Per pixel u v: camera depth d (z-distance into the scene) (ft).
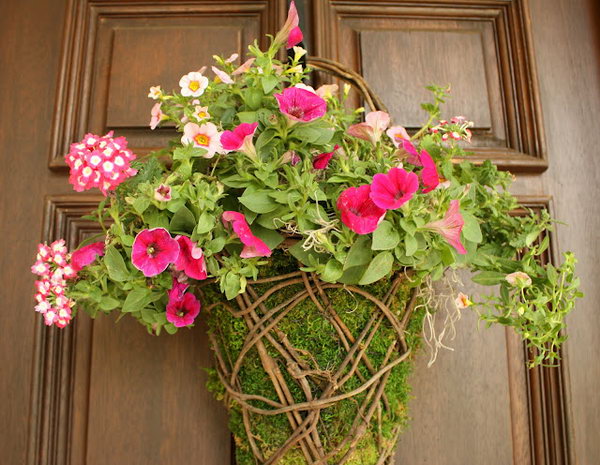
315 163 2.14
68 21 3.37
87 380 2.99
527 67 3.41
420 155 2.04
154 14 3.43
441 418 2.98
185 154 2.05
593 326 3.14
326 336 2.16
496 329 3.11
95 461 2.89
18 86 3.31
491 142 3.35
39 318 3.01
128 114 3.26
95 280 2.21
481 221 2.42
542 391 3.06
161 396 2.96
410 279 2.14
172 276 2.15
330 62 2.79
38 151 3.23
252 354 2.21
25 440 2.89
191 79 2.28
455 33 3.48
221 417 2.94
